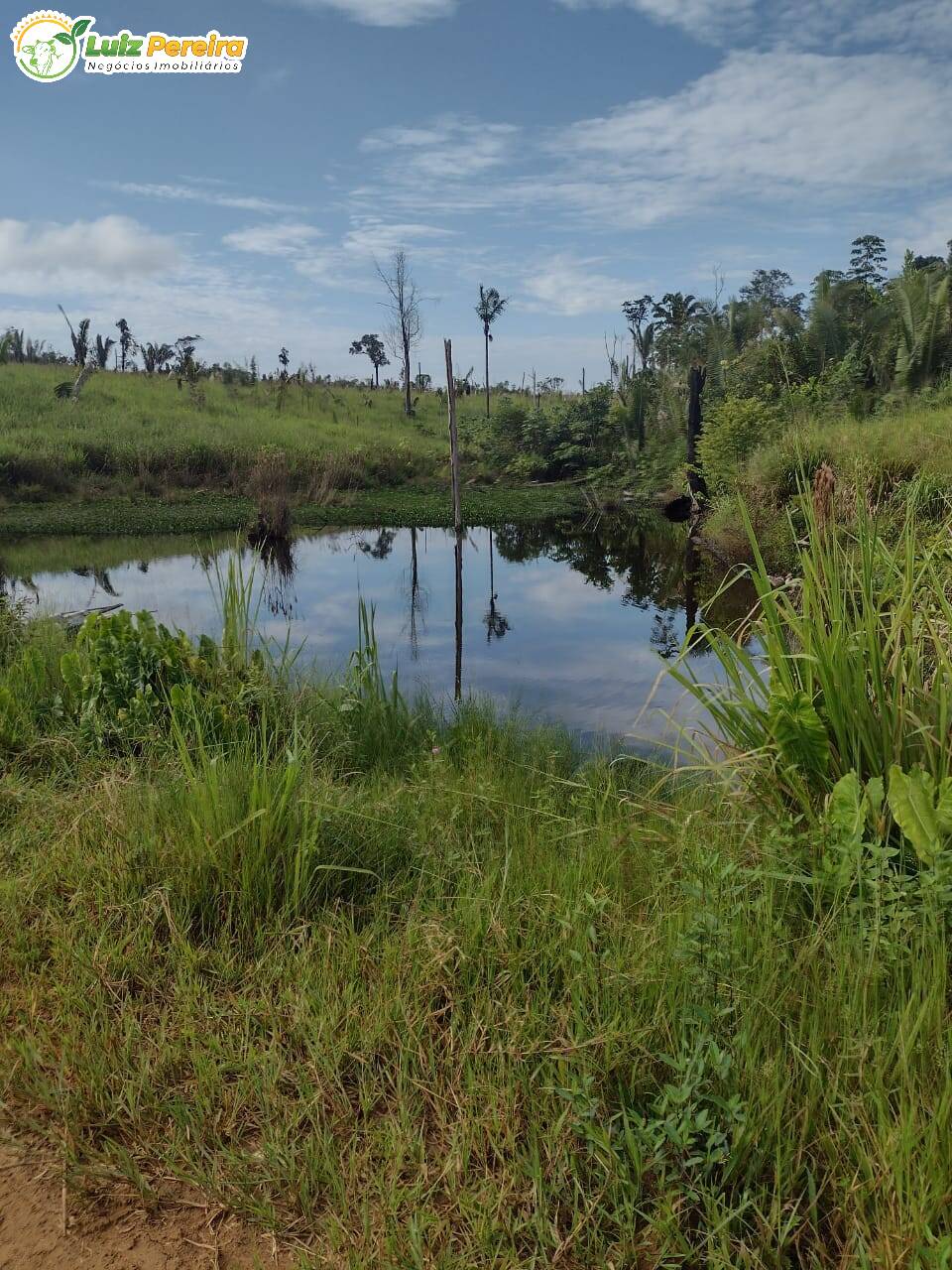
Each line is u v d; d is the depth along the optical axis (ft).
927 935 6.84
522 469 90.74
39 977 8.13
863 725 9.04
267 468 73.36
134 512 65.67
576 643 28.07
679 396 84.84
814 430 43.62
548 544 55.47
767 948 7.17
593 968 7.41
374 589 38.81
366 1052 7.07
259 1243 5.65
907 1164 5.31
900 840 8.09
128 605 34.09
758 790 9.88
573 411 95.66
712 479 54.29
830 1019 6.61
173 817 10.07
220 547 52.65
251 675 15.55
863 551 10.37
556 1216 5.55
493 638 28.84
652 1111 6.27
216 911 9.03
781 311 72.13
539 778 14.87
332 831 10.18
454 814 11.46
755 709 9.97
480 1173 6.03
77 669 15.37
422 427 113.80
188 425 91.30
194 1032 7.30
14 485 70.49
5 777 12.32
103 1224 5.81
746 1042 6.30
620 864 10.12
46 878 9.63
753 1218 5.60
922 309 60.13
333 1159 6.11
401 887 9.61
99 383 108.88
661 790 14.55
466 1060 6.87
